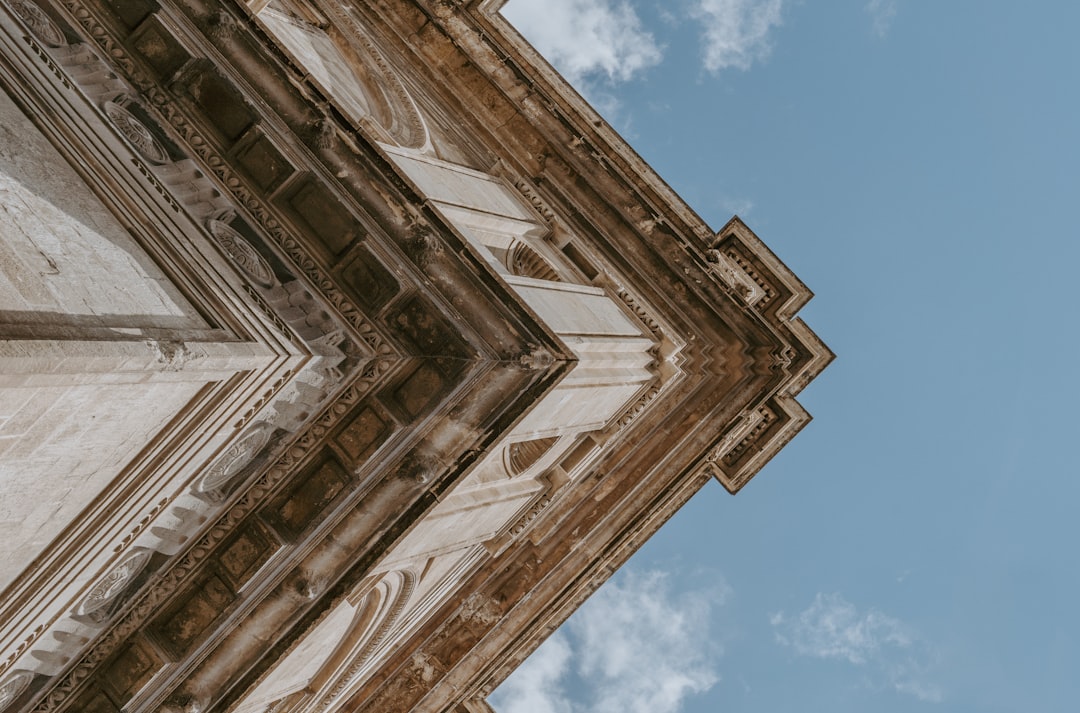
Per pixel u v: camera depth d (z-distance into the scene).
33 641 12.68
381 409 13.95
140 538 12.95
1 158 10.70
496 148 25.77
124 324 10.64
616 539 25.70
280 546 14.28
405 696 25.36
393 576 19.47
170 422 11.73
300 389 13.05
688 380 24.83
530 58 27.11
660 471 25.38
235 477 13.62
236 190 14.30
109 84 13.73
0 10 12.55
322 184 14.41
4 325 9.43
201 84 14.62
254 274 13.22
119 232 11.61
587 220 25.08
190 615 14.58
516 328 14.16
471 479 18.78
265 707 19.36
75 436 10.66
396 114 22.59
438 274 14.36
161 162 13.51
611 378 19.88
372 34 25.31
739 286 25.34
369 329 13.81
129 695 14.47
